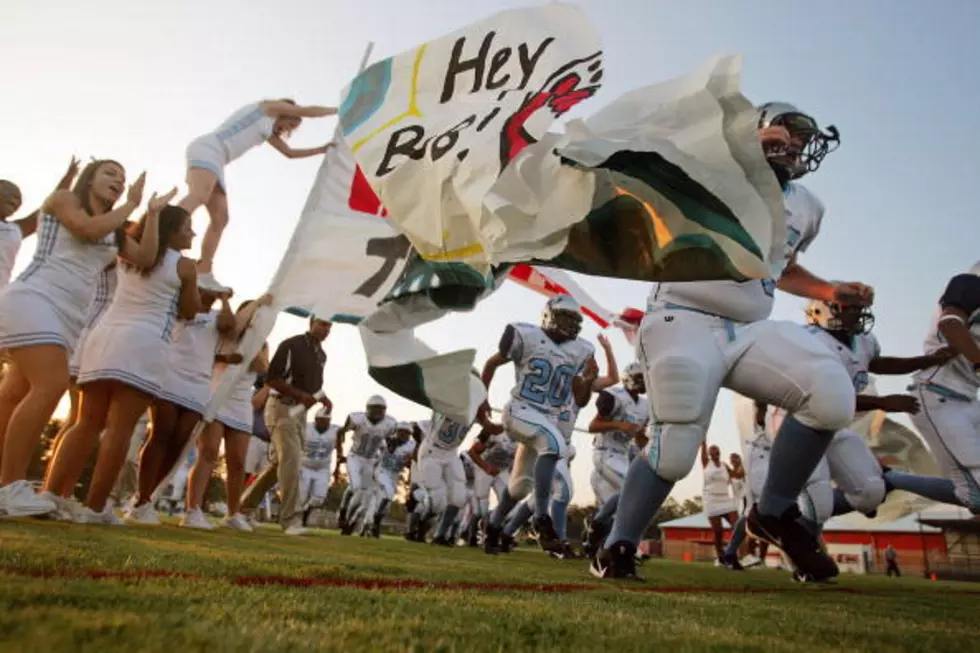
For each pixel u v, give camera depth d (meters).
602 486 9.82
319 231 3.65
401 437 14.20
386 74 3.04
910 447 7.35
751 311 3.72
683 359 3.55
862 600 3.18
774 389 3.64
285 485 7.49
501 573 3.29
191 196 5.98
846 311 5.52
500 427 7.98
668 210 2.59
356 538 9.91
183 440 5.84
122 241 4.49
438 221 2.78
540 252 2.55
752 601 2.62
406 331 3.24
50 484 4.45
